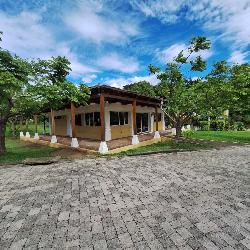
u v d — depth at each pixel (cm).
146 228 356
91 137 1582
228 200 464
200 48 1212
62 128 2009
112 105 1461
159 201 463
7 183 600
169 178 625
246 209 420
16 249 307
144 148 1205
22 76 961
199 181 595
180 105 1208
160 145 1330
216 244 310
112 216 399
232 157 927
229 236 330
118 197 488
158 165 785
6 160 968
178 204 447
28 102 1113
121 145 1175
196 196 488
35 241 325
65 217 398
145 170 716
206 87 1205
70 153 1102
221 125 2498
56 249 305
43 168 768
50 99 1026
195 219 383
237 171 695
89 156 992
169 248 303
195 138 1636
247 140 1531
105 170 725
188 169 724
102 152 1017
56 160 868
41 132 2678
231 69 1259
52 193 518
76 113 1706
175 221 377
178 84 1310
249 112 1639
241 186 552
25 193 521
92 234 341
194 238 325
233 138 1636
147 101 1451
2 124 1124
